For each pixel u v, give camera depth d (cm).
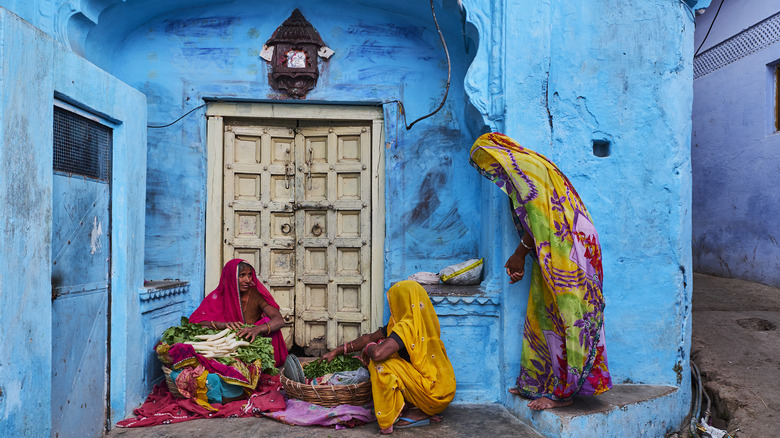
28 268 237
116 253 330
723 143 630
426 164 436
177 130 429
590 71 369
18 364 229
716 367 395
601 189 367
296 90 431
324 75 436
